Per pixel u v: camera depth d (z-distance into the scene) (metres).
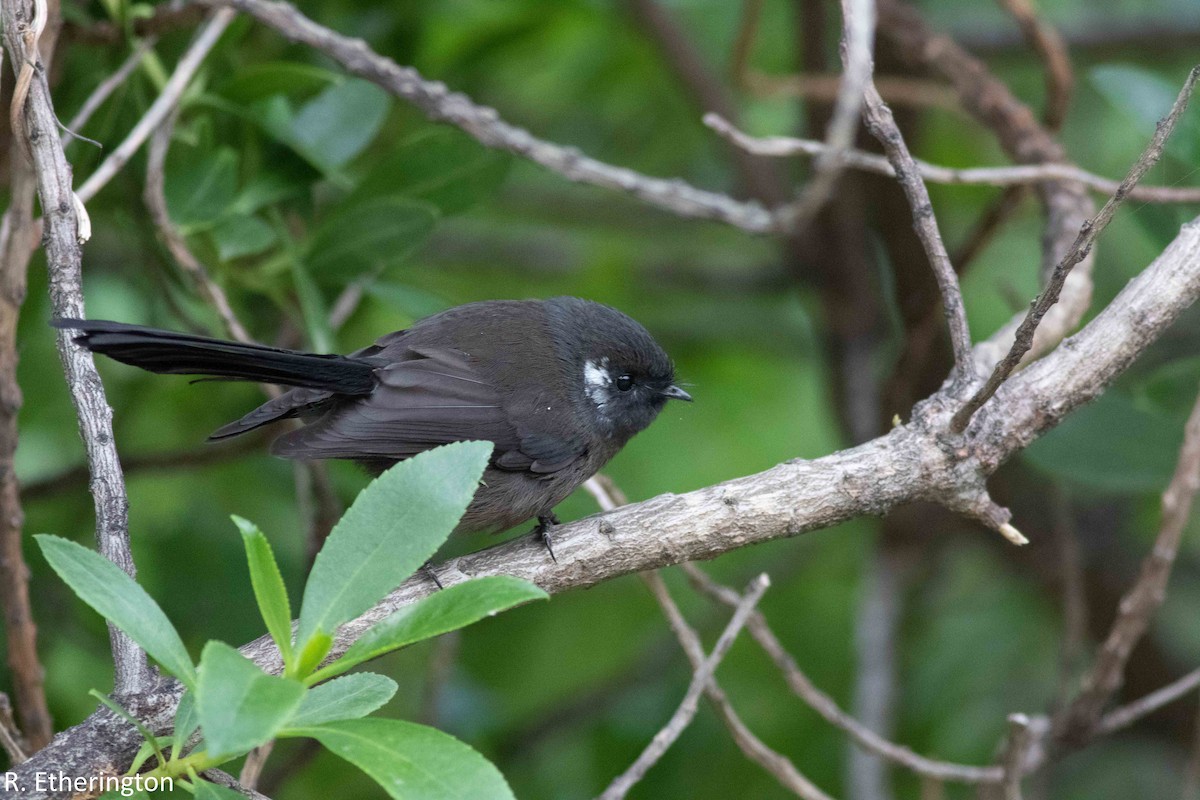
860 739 8.42
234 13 8.77
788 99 15.28
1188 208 9.36
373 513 5.37
